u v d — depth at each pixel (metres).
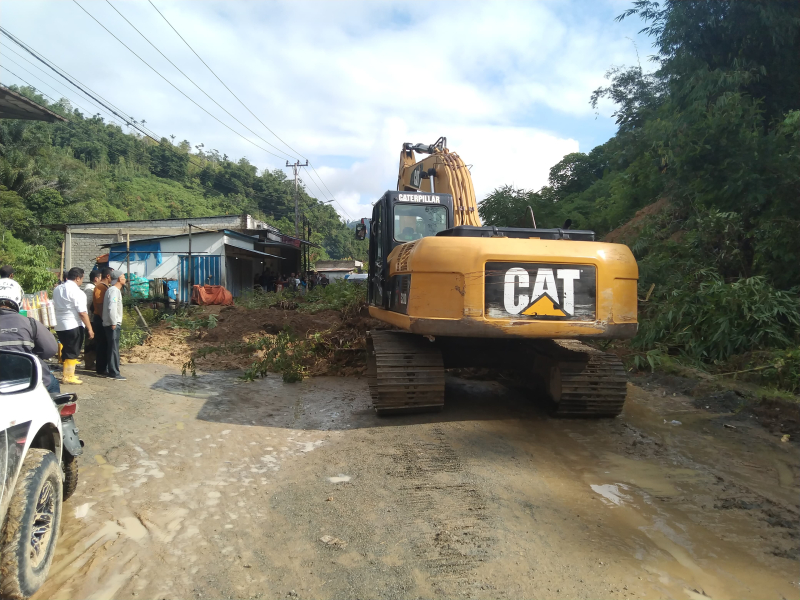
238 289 27.00
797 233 8.40
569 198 23.00
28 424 2.99
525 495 4.12
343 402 7.17
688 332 8.74
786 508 3.88
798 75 10.59
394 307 6.85
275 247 33.97
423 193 7.74
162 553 3.30
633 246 13.31
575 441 5.43
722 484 4.33
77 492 4.19
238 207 94.81
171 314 17.03
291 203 106.19
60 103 105.62
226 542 3.44
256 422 6.21
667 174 10.66
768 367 7.00
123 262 24.14
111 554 3.29
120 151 102.31
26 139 52.00
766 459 4.89
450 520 3.71
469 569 3.11
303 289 30.61
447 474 4.54
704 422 6.06
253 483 4.40
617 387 6.03
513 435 5.62
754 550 3.31
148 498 4.10
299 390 7.95
